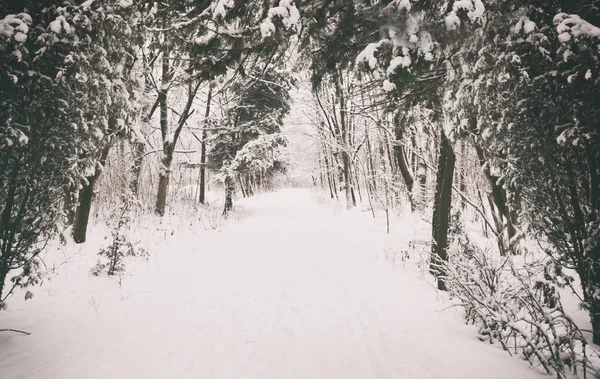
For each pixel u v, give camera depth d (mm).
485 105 3902
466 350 3699
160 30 4301
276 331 4375
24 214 3549
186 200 20203
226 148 21547
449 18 3193
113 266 6617
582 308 3381
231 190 21141
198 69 4391
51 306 4875
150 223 12562
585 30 2727
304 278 6992
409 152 19578
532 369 3258
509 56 3205
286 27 3656
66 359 3420
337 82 5781
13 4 3334
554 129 3258
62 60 3467
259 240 11867
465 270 4234
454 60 4242
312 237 12531
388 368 3365
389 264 8211
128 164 15727
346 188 22750
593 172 3254
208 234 12586
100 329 4219
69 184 3883
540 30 3104
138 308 5031
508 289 3920
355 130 22594
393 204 17938
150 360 3498
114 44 4352
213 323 4617
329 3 4184
